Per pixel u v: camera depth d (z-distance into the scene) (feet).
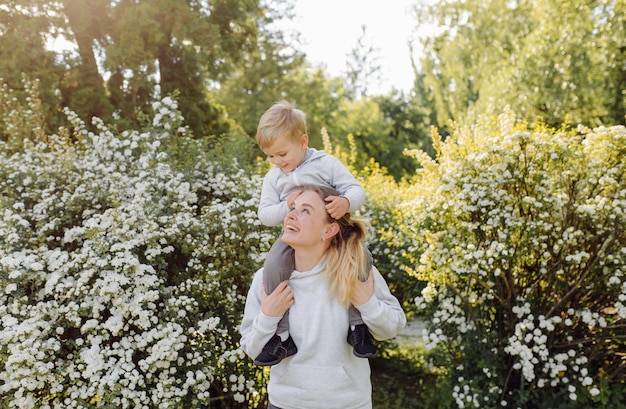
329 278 5.24
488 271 10.82
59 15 30.40
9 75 26.66
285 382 5.31
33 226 10.93
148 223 9.91
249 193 11.69
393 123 75.15
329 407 5.15
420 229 11.35
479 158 10.69
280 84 52.42
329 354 5.16
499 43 47.09
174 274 11.14
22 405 8.30
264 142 5.97
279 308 5.13
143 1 33.14
